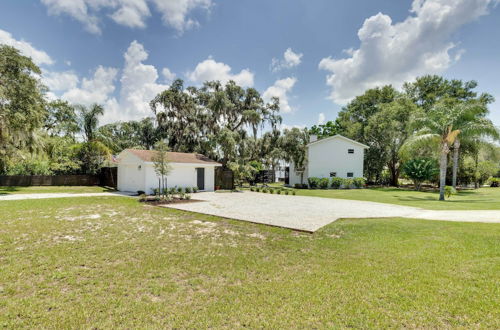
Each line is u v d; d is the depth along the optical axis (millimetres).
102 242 5188
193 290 3193
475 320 2486
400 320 2508
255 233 6207
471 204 11930
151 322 2480
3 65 13656
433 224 7016
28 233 5715
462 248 4805
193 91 25484
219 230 6457
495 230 6133
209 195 15766
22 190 16047
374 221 7637
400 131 24750
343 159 24641
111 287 3238
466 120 17047
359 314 2625
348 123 31641
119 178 17891
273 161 25969
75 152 21500
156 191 13797
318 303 2859
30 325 2398
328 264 4129
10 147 15562
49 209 8852
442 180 14633
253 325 2439
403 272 3732
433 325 2420
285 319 2541
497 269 3770
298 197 15180
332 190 21531
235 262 4207
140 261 4180
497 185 27750
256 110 24938
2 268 3762
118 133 30609
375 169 26672
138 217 7922
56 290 3119
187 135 24750
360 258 4398
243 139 23531
